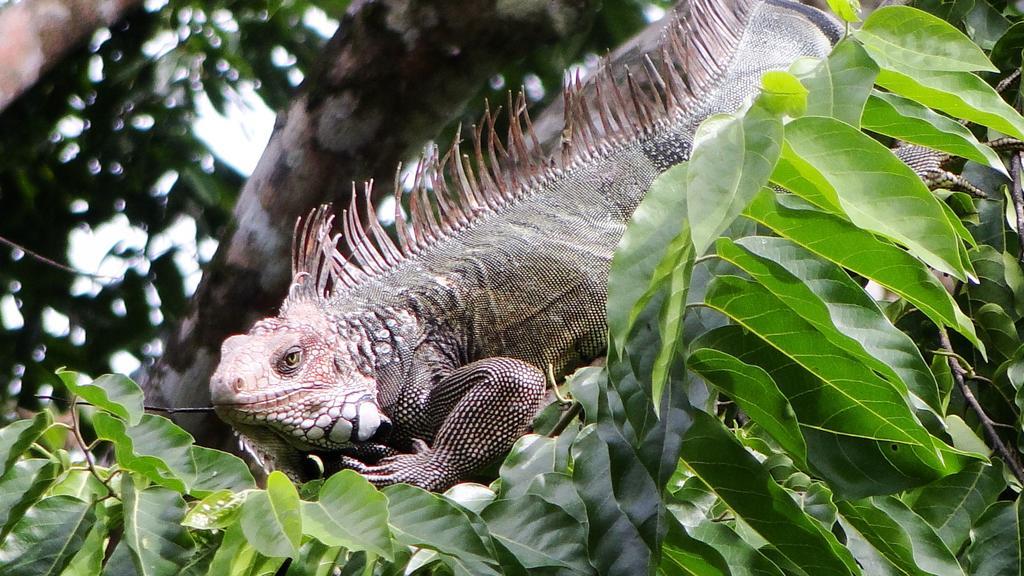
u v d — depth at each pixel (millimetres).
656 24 9656
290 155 10352
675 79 7453
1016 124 4344
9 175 12859
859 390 4348
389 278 7273
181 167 12680
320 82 10344
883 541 4852
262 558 4441
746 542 4527
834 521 4809
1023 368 5656
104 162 12828
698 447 4395
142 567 4254
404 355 7035
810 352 4348
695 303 4328
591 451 4355
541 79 12797
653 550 3996
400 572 4551
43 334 12570
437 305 7145
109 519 4699
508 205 7367
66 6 10859
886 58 4340
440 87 10289
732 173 3623
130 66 12844
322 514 4031
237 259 10250
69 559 4398
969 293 6629
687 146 7332
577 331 7125
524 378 6672
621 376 4012
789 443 4434
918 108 4527
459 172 7441
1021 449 5559
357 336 7051
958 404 6320
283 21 12922
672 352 3773
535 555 4270
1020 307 6457
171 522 4426
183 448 4656
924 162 7195
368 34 10211
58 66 12781
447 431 6680
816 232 4234
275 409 6688
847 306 4332
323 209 7477
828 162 3910
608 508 4234
